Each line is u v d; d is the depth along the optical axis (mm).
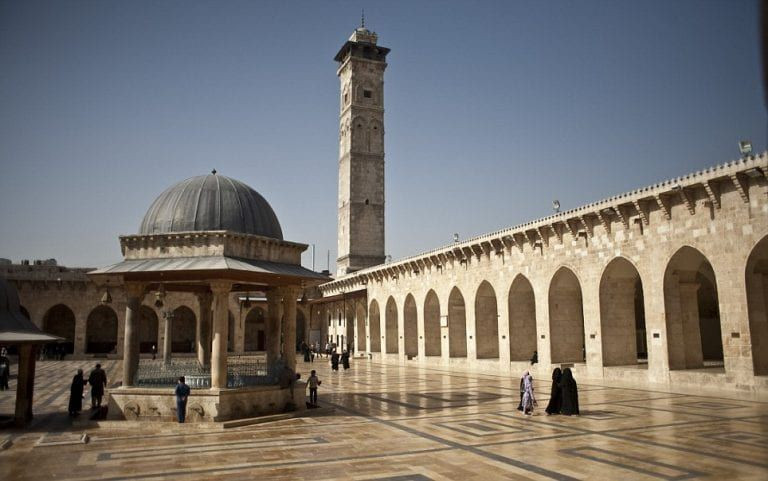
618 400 24188
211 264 20281
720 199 27531
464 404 24016
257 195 24344
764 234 25406
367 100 83500
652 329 31156
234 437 17141
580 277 36219
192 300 70938
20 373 19953
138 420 19656
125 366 20969
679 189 28844
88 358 65875
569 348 39000
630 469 12625
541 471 12602
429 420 19891
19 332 18859
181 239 21469
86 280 67000
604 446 15047
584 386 30047
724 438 15844
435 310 55219
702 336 46875
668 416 19734
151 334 71562
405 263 57312
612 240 33969
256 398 20812
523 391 21531
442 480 11977
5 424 19547
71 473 12859
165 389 19938
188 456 14523
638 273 34031
